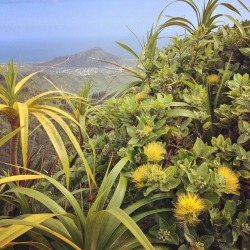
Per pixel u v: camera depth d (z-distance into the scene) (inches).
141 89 84.0
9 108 48.5
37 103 50.5
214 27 91.7
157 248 39.9
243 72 75.2
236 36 76.1
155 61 78.7
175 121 57.7
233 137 55.4
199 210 37.1
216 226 40.0
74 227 39.6
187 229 39.3
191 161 44.8
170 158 52.2
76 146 44.3
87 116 73.2
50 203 39.8
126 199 47.8
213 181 40.4
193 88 64.2
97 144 60.1
